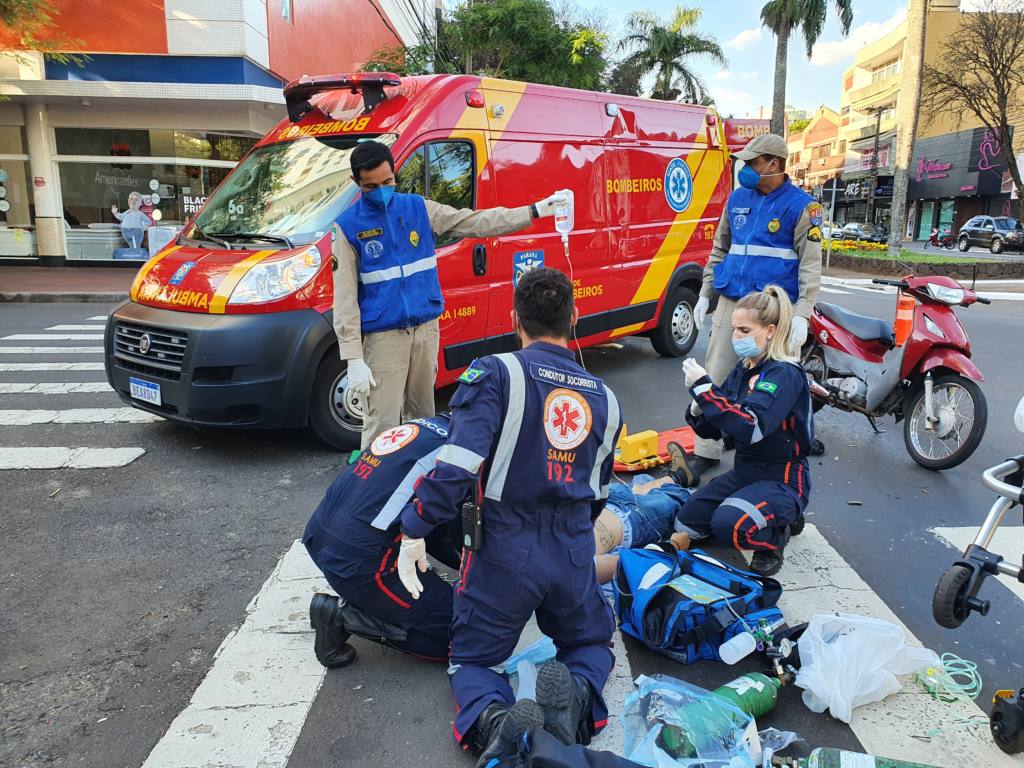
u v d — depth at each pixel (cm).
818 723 266
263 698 280
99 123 1764
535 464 243
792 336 443
